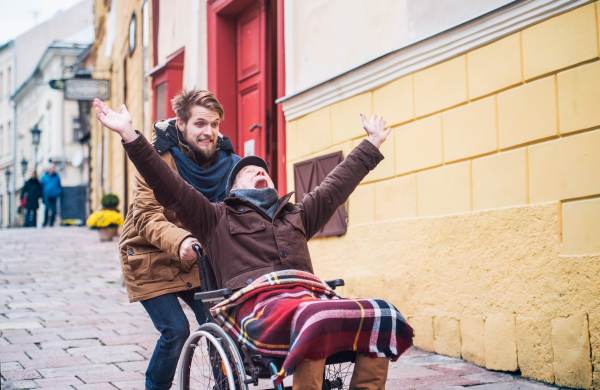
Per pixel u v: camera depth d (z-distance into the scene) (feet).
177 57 31.94
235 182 9.72
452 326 14.89
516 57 13.42
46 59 130.52
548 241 12.51
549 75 12.67
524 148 13.24
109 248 40.34
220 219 9.00
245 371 8.62
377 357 7.93
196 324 19.13
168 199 8.80
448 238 15.14
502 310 13.50
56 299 23.39
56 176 71.61
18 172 152.56
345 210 19.16
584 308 11.69
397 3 17.12
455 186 15.12
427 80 16.02
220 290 8.32
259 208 9.01
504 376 13.12
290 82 22.31
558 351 12.13
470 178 14.67
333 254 19.63
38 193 71.67
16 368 14.28
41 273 29.73
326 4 20.36
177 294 10.98
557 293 12.25
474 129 14.55
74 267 31.78
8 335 17.62
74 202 113.19
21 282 27.17
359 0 18.78
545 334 12.44
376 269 17.65
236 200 9.04
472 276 14.34
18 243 42.78
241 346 8.30
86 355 15.56
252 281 8.53
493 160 13.99
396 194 17.20
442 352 15.24
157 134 10.30
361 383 7.95
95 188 87.45
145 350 16.10
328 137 19.88
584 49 11.94
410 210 16.65
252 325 7.98
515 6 13.32
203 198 9.03
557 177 12.45
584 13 11.95
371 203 18.21
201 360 9.31
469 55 14.70
